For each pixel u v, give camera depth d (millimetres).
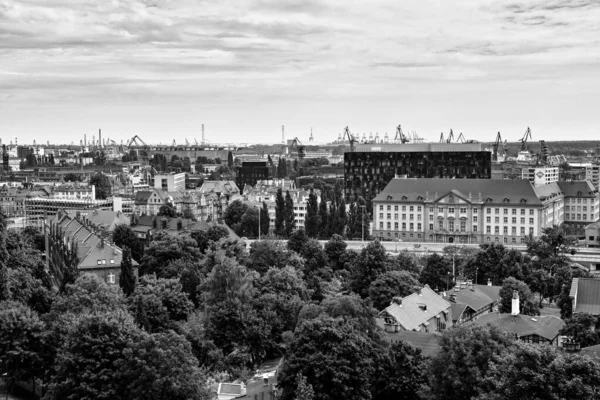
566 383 108500
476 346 130125
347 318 157625
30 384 175750
